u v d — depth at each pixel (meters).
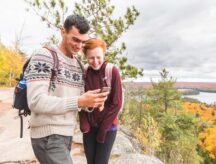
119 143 6.75
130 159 5.82
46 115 2.44
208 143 50.59
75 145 6.70
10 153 6.44
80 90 2.71
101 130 3.06
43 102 2.28
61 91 2.50
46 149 2.46
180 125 31.27
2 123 10.16
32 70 2.38
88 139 3.24
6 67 31.41
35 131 2.49
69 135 2.56
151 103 38.31
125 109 12.12
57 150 2.46
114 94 3.04
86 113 3.11
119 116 11.96
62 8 10.19
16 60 32.34
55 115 2.46
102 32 9.89
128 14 10.01
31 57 2.53
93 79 3.02
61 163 2.44
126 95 11.90
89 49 2.95
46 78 2.39
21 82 2.54
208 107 162.00
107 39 9.70
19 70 32.31
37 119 2.46
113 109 3.05
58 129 2.47
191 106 157.00
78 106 2.29
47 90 2.38
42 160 2.54
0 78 31.05
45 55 2.44
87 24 2.48
